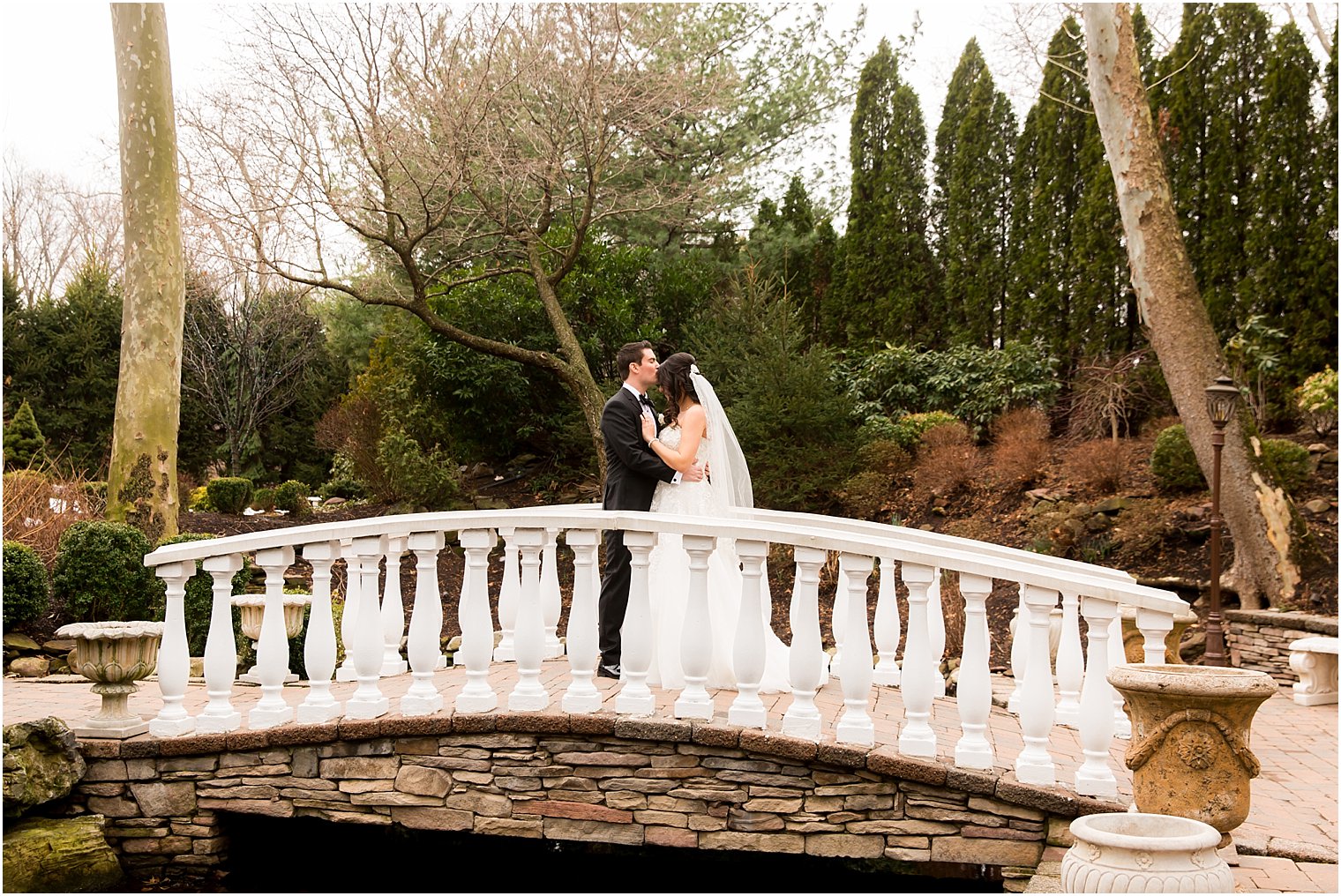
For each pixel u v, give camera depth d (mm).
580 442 14719
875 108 17359
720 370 14180
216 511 15031
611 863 5086
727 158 16250
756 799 4520
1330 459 11562
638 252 16266
